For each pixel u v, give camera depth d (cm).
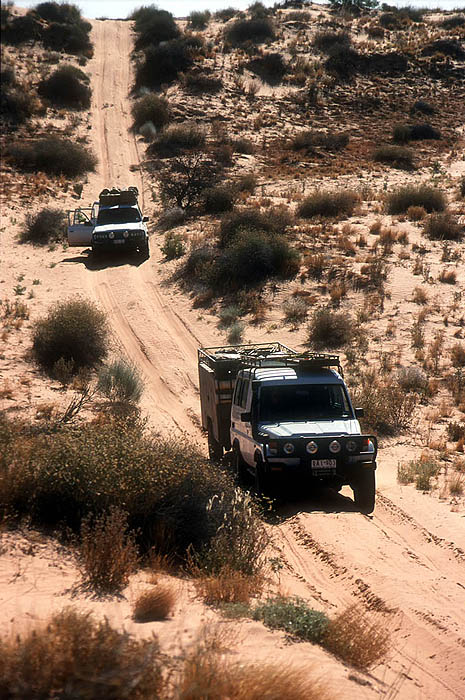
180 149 17388
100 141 18262
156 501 2477
